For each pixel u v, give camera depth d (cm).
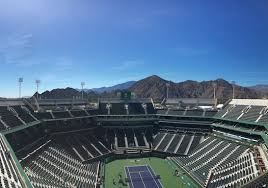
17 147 9212
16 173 6688
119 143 13950
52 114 13238
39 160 9281
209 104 16950
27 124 10869
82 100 17962
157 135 14600
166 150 13250
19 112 11769
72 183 8588
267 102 11925
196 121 14050
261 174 7400
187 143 13288
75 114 14138
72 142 12575
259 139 10088
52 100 16612
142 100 16612
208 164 10431
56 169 9250
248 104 13062
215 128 13262
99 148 13138
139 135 14600
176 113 15025
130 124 15038
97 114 15050
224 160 10062
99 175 10450
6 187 5128
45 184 7488
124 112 15488
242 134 11138
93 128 14350
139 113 15500
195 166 10794
